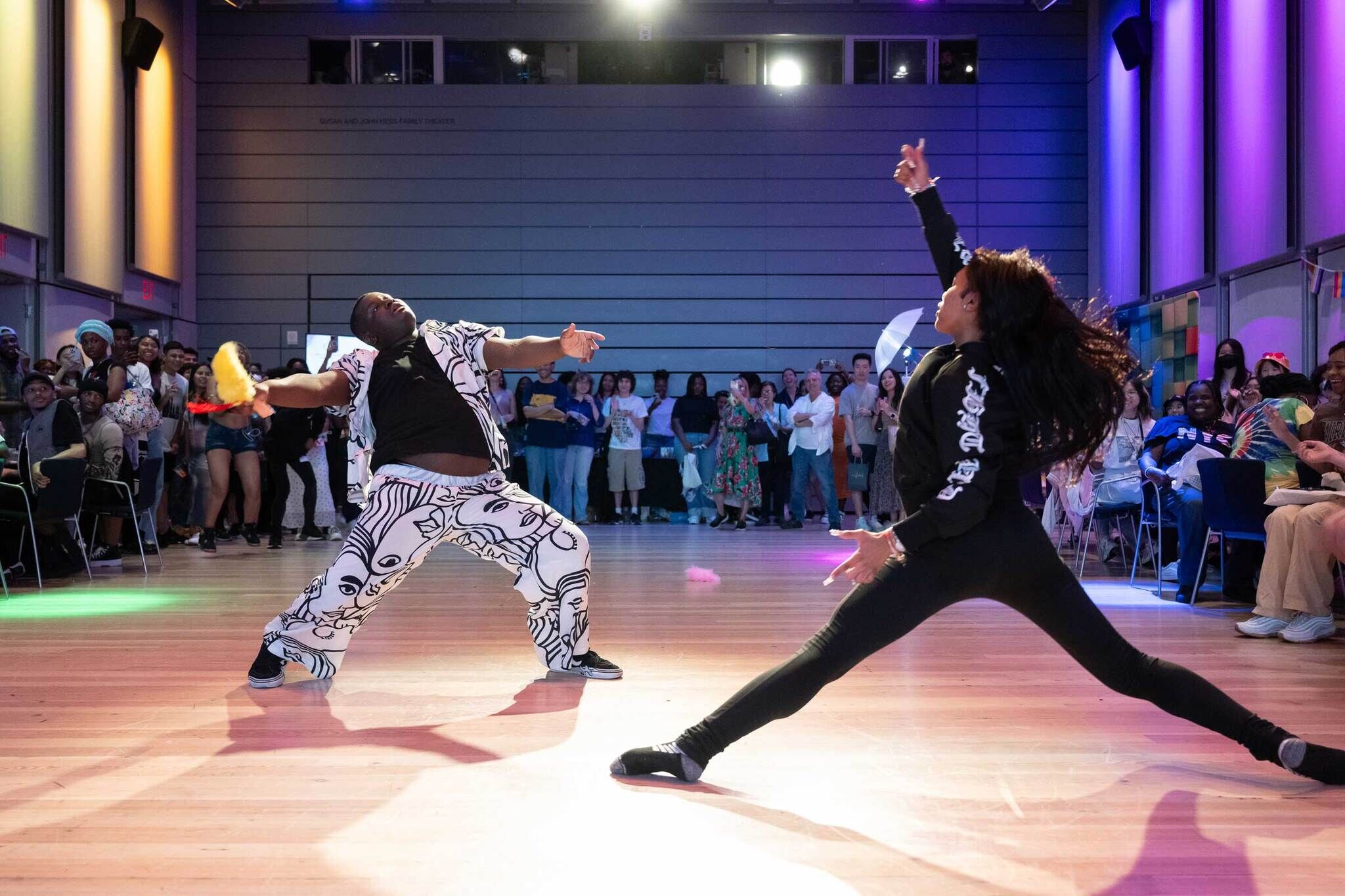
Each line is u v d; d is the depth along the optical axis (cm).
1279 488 446
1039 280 209
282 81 1282
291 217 1284
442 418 329
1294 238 875
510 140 1291
